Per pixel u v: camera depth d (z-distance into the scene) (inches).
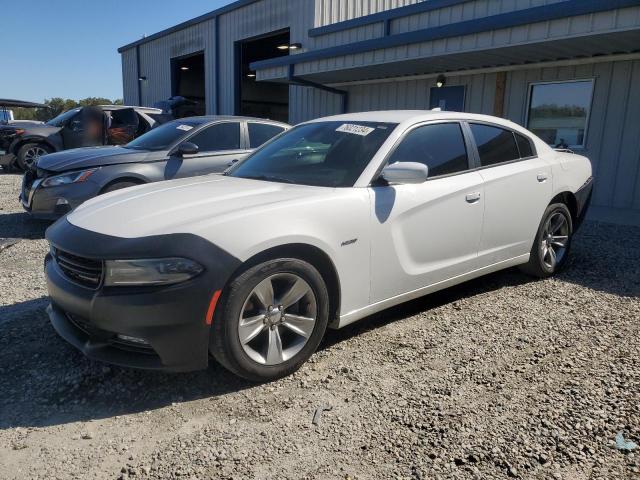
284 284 123.0
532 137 194.1
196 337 110.3
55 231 130.2
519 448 96.3
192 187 146.5
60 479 90.8
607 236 272.2
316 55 475.8
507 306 168.7
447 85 464.4
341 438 100.9
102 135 514.9
